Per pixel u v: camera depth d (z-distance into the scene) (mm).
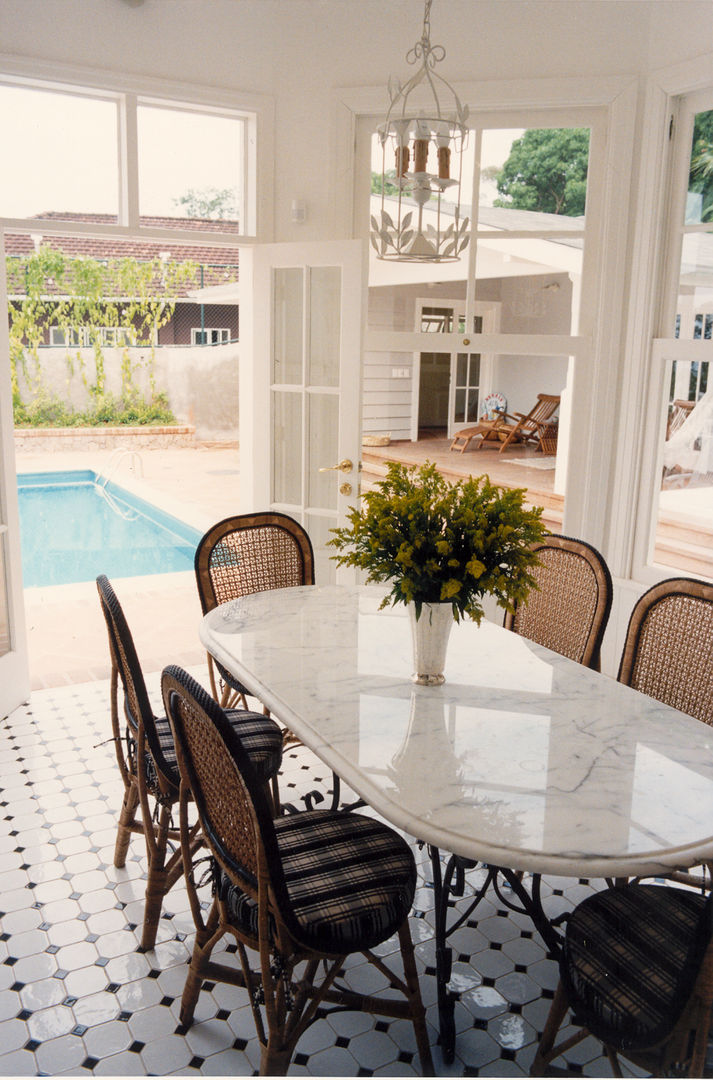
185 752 1823
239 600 2979
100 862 2713
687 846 1546
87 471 11453
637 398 4043
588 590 2799
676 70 3668
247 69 4051
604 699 2201
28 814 2971
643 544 4160
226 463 12344
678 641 2414
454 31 3980
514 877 2166
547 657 2510
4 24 3547
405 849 1959
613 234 3986
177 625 5141
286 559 3367
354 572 4336
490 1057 1985
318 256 4031
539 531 2102
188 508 8930
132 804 2564
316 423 4285
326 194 4230
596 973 1625
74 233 3832
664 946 1694
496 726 2020
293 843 1964
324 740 1924
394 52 4051
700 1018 1479
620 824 1608
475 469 8398
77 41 3693
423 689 2230
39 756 3396
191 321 14914
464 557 2088
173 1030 2055
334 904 1758
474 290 4191
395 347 4246
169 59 3887
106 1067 1938
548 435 9508
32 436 13109
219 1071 1932
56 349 13516
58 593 5949
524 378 9438
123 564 7453
